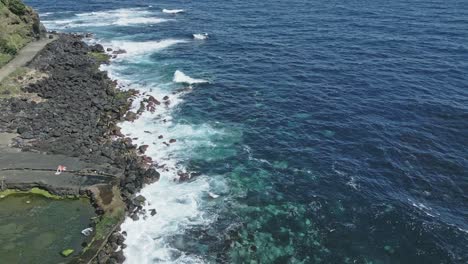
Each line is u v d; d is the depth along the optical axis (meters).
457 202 38.28
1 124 47.22
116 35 86.31
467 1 105.81
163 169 42.41
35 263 30.78
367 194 39.31
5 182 37.91
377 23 89.25
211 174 42.22
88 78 61.78
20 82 58.41
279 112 54.28
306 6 106.12
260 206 37.97
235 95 59.09
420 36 80.25
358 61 69.44
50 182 38.22
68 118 49.69
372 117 52.31
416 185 40.47
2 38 65.94
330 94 58.50
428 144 46.62
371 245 33.78
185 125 51.25
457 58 69.25
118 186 38.75
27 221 34.91
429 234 34.62
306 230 35.31
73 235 33.53
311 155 45.31
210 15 101.38
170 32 88.31
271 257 32.72
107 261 31.41
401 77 62.94
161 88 61.16
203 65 70.06
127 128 50.00
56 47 73.06
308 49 75.62
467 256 32.56
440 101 55.47
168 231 34.78
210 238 34.31
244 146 47.16
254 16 98.75
